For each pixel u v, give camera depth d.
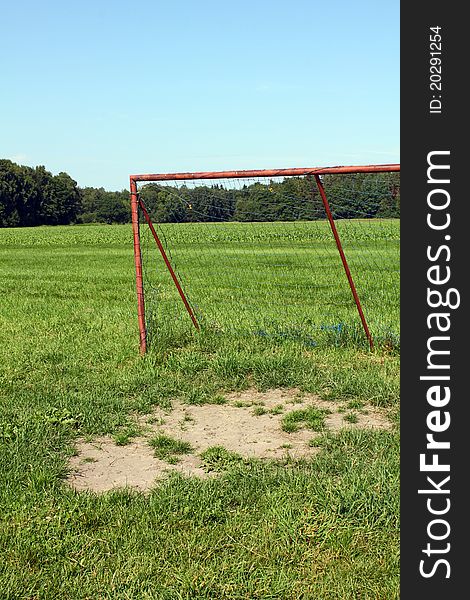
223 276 18.70
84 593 3.77
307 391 7.55
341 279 16.91
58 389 7.61
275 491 4.86
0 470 5.33
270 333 9.83
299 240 21.58
